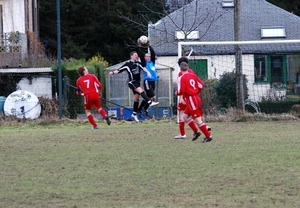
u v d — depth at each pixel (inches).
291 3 4370.1
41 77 2287.2
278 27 3329.2
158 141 1289.4
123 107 2229.3
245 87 2433.6
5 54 2593.5
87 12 4094.5
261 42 1791.3
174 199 714.2
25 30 2891.2
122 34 4010.8
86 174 890.7
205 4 3395.7
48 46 3917.3
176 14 3316.9
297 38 3294.8
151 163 979.3
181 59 1240.2
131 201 709.3
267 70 2933.1
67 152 1135.6
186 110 1264.8
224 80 2298.2
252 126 1633.9
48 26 4050.2
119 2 4042.8
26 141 1339.8
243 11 3398.1
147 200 712.4
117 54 4065.0
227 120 1824.6
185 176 858.1
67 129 1674.5
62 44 3973.9
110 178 855.1
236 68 2053.4
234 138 1322.6
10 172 920.9
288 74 2883.9
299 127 1578.5
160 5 4111.7
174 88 2445.9
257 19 3371.1
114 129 1621.6
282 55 2915.8
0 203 712.4
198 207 671.1
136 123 1825.8
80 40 4121.6
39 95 2289.6
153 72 1748.3
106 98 2326.5
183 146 1191.6
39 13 3993.6
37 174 899.4
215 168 918.4
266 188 765.3
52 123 1879.9
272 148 1135.6
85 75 1635.1
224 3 3395.7
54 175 888.9
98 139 1355.8
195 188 773.9
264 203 685.3
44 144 1274.6
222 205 678.5
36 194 757.9
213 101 2020.2
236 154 1061.1
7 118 2001.7
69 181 838.5
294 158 1002.7
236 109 1902.1
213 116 1857.8
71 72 2214.6
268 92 2255.2
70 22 4114.2
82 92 1654.8
